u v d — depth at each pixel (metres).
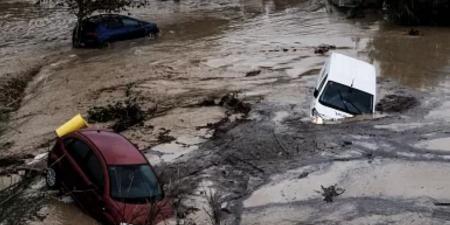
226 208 11.91
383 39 28.02
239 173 13.57
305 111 17.81
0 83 20.55
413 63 23.78
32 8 35.81
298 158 14.29
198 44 26.86
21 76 21.73
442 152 14.52
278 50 25.64
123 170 11.45
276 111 17.88
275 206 12.03
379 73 22.25
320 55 24.73
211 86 20.64
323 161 14.09
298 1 39.38
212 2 38.59
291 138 15.52
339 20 32.66
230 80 21.34
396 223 11.27
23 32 29.56
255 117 17.39
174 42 27.31
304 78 21.52
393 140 15.27
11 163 14.07
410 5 31.02
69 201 11.98
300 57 24.45
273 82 21.06
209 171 13.70
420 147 14.84
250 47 26.25
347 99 16.97
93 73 22.22
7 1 38.41
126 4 28.91
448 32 29.92
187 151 14.91
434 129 16.11
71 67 23.08
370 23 31.98
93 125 17.08
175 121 17.27
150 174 11.69
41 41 27.73
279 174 13.48
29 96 19.95
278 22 32.03
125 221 10.70
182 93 19.92
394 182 12.98
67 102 19.14
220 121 17.20
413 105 18.42
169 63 23.55
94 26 26.19
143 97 19.48
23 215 6.77
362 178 13.19
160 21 32.25
